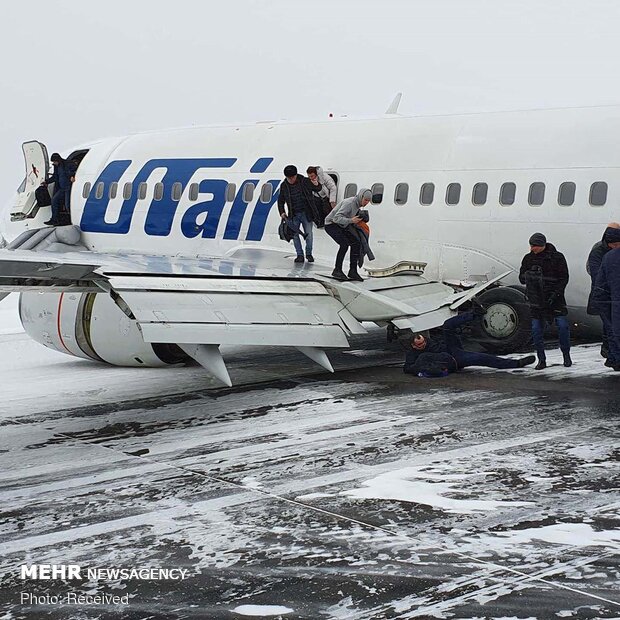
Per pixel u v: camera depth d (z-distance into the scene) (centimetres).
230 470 919
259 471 912
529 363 1373
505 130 1493
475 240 1492
